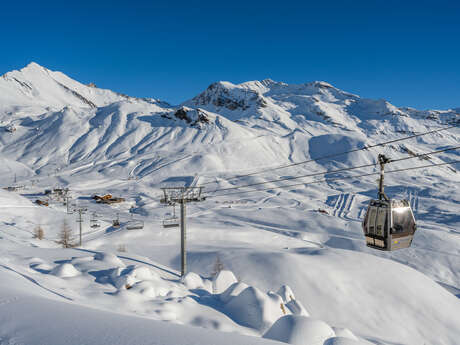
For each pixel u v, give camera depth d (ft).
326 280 127.85
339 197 502.38
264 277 135.74
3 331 13.48
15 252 66.28
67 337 12.74
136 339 12.72
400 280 131.75
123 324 14.88
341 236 294.25
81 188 561.43
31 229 232.53
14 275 30.12
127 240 223.30
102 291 39.70
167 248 201.36
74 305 18.88
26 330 13.60
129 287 43.86
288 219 350.43
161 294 44.45
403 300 119.34
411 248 254.06
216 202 462.60
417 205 447.42
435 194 498.28
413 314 112.78
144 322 15.66
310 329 28.68
